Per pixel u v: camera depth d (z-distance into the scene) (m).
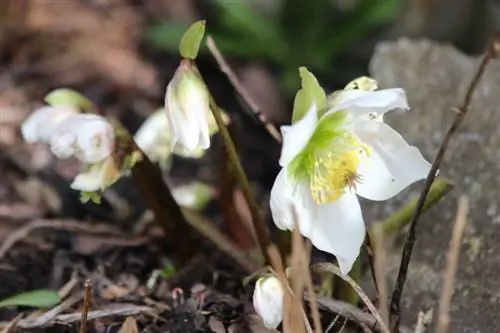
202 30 0.67
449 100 0.81
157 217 0.77
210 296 0.73
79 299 0.73
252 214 0.72
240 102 0.95
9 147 0.89
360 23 0.95
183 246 0.77
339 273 0.68
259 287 0.66
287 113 0.95
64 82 0.95
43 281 0.76
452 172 0.77
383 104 0.65
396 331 0.68
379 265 0.68
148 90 0.95
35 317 0.71
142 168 0.74
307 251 0.69
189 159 0.90
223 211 0.80
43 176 0.86
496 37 0.69
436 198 0.74
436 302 0.73
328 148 0.67
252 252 0.78
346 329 0.71
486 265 0.73
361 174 0.68
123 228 0.82
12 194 0.85
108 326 0.71
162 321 0.71
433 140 0.79
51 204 0.85
